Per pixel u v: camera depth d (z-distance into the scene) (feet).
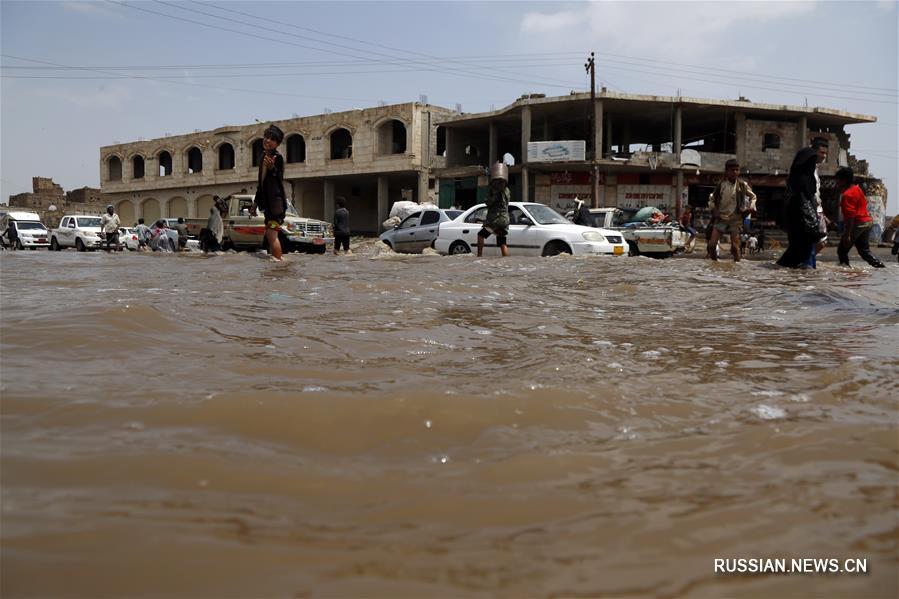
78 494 3.85
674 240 59.47
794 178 26.58
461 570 3.14
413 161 106.42
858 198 30.48
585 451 4.91
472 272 22.17
